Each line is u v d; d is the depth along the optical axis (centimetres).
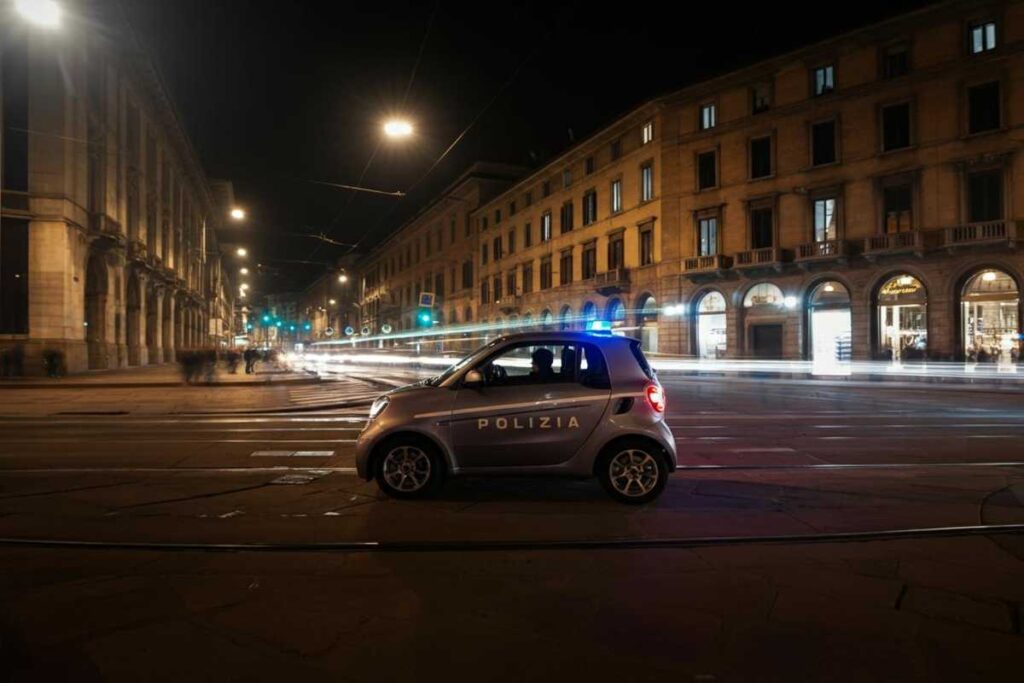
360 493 675
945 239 2891
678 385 2714
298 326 14900
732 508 618
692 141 3784
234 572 445
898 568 454
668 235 3850
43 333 2642
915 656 326
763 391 2342
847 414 1502
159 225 4384
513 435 628
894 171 3081
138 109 3803
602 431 627
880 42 3145
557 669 313
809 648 335
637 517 586
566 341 655
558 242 4950
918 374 2955
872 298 3169
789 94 3438
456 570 451
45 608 382
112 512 602
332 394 2025
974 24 2895
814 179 3347
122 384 2269
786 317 3444
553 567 457
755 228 3566
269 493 677
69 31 2684
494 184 6191
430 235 7394
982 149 2852
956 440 1073
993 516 588
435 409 636
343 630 354
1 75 2630
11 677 302
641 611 382
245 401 1788
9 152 2639
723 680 304
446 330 6881
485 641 342
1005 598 399
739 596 405
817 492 684
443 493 672
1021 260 2744
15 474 780
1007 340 2792
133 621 364
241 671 309
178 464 847
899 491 688
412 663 318
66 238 2686
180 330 5350
